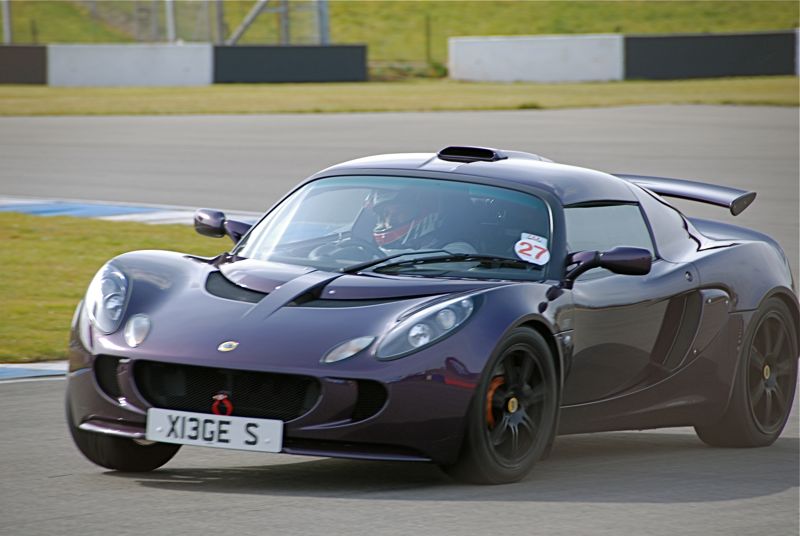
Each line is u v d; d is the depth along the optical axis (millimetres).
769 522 13094
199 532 11906
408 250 15398
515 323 13859
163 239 37938
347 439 13211
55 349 23312
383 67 154500
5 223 40719
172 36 158000
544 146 66688
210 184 52250
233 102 100375
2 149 65812
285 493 13680
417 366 13250
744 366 17656
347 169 16906
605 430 16094
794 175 55031
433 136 72500
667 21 196375
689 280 16953
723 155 62688
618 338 15727
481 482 14016
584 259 15211
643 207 17422
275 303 14102
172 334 13828
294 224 16266
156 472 14891
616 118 86125
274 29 160375
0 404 18641
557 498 13742
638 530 12500
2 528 12039
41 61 124000
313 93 113125
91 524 12211
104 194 49312
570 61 138375
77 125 79875
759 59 135500
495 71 143250
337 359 13281
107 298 14555
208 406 13617
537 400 14406
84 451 14812
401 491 13820
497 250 15352
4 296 28875
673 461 16516
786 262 19125
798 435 18938
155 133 75062
